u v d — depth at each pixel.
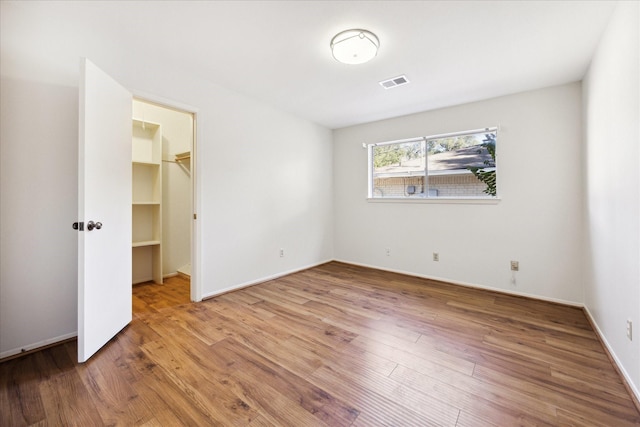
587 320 2.51
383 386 1.60
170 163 3.96
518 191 3.18
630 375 1.57
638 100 1.49
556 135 2.96
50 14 1.93
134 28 2.08
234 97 3.24
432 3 1.78
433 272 3.81
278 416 1.37
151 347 2.01
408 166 4.11
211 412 1.39
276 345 2.05
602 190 2.12
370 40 2.10
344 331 2.28
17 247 1.88
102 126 1.98
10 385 1.58
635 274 1.53
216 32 2.12
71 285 2.10
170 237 3.96
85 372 1.70
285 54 2.43
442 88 3.08
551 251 3.00
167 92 2.62
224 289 3.21
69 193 2.08
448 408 1.43
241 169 3.36
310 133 4.40
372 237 4.43
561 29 2.03
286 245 4.02
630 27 1.58
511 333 2.25
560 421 1.34
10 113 1.85
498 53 2.37
